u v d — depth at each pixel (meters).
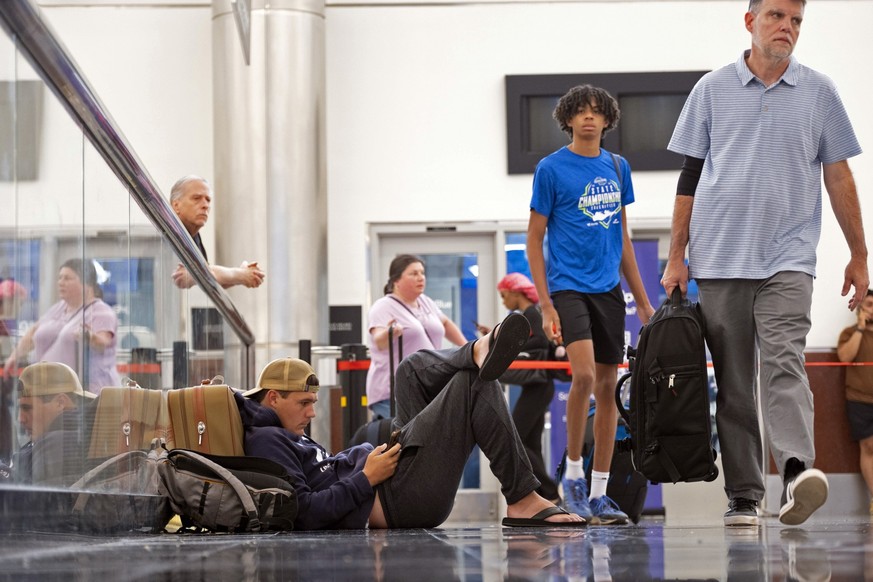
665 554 6.55
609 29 29.28
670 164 29.11
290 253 26.75
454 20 29.16
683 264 11.28
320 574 5.52
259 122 27.02
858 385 26.11
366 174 28.78
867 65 29.38
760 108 11.05
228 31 27.27
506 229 28.81
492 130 29.02
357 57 28.95
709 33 29.34
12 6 5.92
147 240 10.47
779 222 10.92
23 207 6.48
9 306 6.26
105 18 28.69
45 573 5.43
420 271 21.30
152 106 28.55
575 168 14.46
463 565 5.95
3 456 6.18
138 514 9.61
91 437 8.21
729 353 10.89
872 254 28.72
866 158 29.11
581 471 14.34
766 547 7.01
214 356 16.00
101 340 8.55
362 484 10.95
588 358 14.08
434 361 11.55
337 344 28.27
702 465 10.71
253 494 10.53
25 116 6.50
